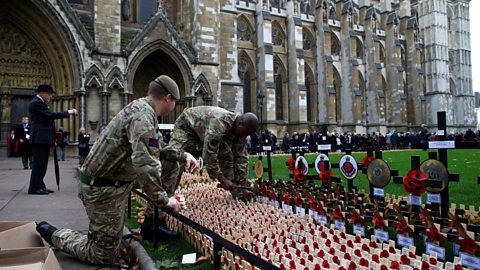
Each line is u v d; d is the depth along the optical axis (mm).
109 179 5031
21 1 25531
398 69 63938
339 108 60219
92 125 26766
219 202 8641
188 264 5395
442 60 72625
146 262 5355
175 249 6164
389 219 5926
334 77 60188
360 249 4941
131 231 7141
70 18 26297
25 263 4020
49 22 26125
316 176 8594
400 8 70938
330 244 5180
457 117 81062
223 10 39250
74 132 26672
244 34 51625
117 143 4875
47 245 6176
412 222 5574
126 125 4809
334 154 30000
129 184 5250
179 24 33125
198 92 31125
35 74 27891
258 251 5102
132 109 4871
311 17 58469
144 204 9477
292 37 53094
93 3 27734
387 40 65312
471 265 4352
